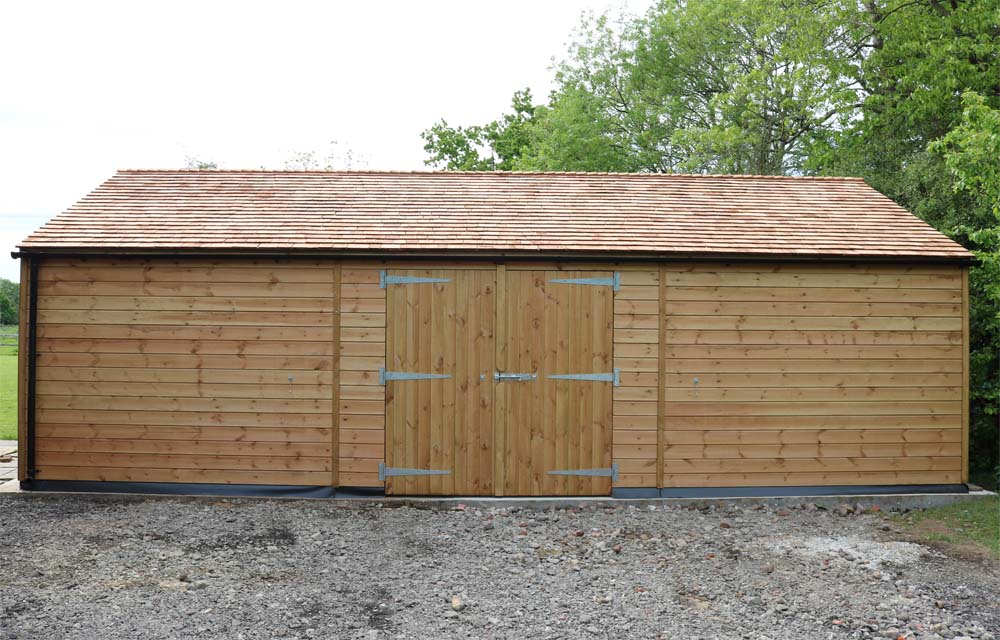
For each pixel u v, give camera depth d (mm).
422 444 8859
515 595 6090
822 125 21172
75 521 7879
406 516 8289
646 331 8938
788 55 18922
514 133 34656
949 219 11922
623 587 6301
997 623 5656
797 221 9742
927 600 6078
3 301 47750
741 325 8977
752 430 8953
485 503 8711
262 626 5406
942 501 8961
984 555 7203
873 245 9094
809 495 8961
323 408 8859
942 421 9062
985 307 10875
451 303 8883
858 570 6777
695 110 25766
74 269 8820
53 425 8852
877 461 9016
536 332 8891
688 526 8055
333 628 5398
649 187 10898
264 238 8867
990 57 15852
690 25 24109
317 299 8867
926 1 16719
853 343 9023
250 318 8852
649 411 8922
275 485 8867
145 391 8852
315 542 7371
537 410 8883
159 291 8852
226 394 8875
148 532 7559
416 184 10812
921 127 16688
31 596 5855
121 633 5230
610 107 27094
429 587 6242
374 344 8867
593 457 8906
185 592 6016
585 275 8914
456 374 8883
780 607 5883
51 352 8836
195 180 10703
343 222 9367
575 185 10883
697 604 5945
